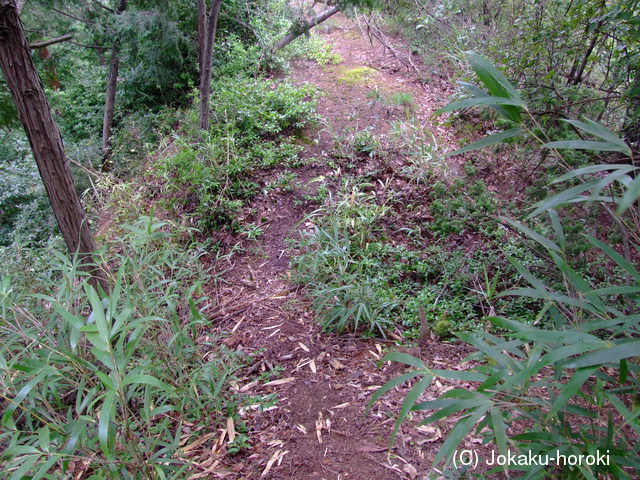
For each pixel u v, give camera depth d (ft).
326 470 7.66
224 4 28.40
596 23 10.77
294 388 9.67
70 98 35.09
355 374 9.90
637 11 10.55
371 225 14.30
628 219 7.77
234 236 15.78
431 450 7.82
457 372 4.70
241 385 9.85
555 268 10.56
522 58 12.03
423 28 26.14
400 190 16.33
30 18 24.18
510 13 18.35
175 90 29.37
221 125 20.10
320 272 12.55
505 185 14.44
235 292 13.47
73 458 5.83
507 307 11.00
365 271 12.87
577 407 4.97
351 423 8.64
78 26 27.55
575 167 9.67
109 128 29.50
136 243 10.03
